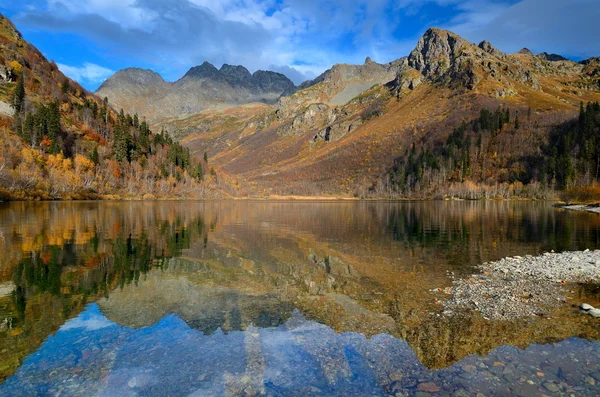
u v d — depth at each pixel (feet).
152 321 41.24
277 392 26.61
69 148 398.21
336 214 244.22
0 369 29.60
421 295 52.60
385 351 33.81
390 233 131.85
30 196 289.12
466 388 26.99
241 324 40.65
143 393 26.37
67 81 583.17
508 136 623.77
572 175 429.79
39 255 78.18
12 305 45.85
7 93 426.10
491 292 53.72
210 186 545.44
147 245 95.45
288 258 81.46
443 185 580.71
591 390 26.48
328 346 34.96
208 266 71.41
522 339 36.40
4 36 539.70
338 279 62.39
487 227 149.59
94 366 30.45
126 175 427.33
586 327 39.50
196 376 28.99
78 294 50.96
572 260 75.66
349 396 26.05
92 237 107.45
